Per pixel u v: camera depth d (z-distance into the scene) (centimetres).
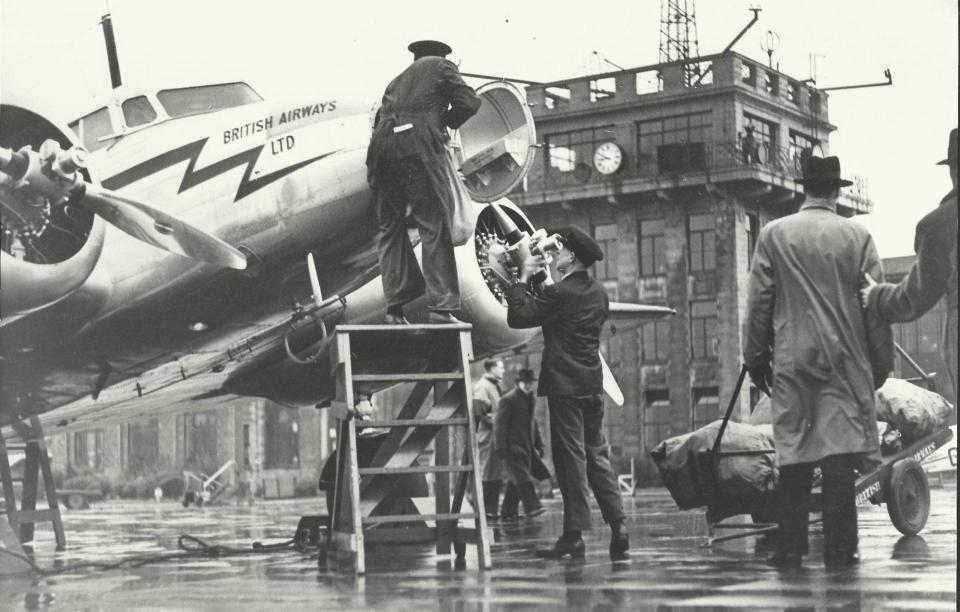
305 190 748
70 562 747
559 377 649
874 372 555
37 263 652
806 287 543
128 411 1203
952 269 515
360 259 791
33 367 831
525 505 1292
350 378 586
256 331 842
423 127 612
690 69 3953
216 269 763
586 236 665
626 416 4050
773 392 557
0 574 654
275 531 1199
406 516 583
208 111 796
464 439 650
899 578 490
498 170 740
